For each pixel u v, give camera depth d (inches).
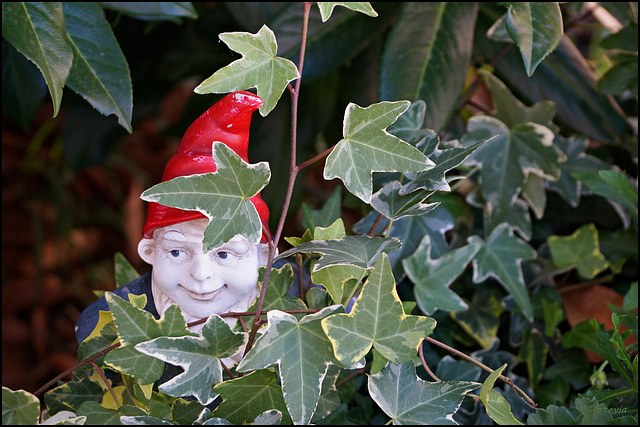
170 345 19.9
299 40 33.6
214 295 23.0
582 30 51.3
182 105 74.1
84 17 27.2
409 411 20.6
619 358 22.1
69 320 68.4
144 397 22.4
